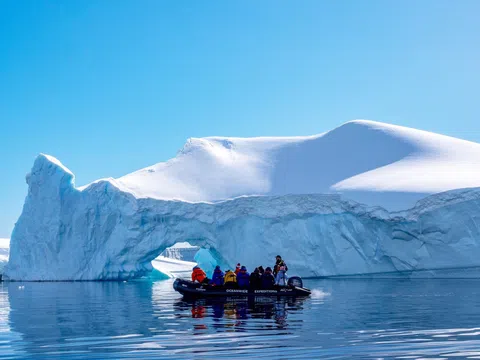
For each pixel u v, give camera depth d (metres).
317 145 86.62
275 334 18.30
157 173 83.19
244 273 35.09
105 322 22.55
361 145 83.44
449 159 76.31
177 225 73.25
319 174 78.75
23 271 77.62
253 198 71.00
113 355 15.32
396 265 63.72
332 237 66.62
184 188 78.50
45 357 15.30
